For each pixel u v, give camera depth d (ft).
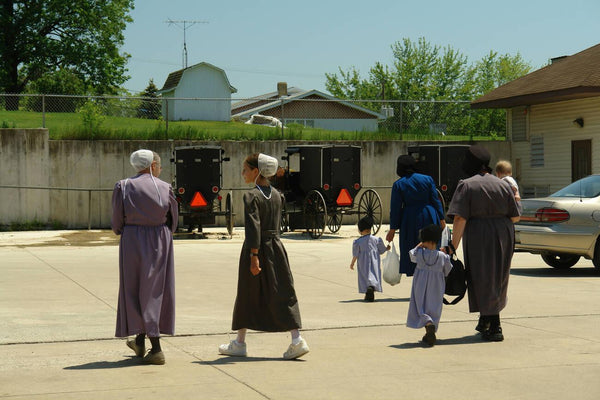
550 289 37.06
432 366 20.81
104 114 86.33
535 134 95.04
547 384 18.74
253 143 87.15
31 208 80.53
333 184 71.67
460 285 24.08
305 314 29.84
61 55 169.68
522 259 52.80
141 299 21.02
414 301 24.41
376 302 33.19
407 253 33.63
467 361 21.44
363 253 33.68
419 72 290.56
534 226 43.32
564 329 26.48
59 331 26.00
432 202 33.83
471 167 25.30
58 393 17.75
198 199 70.59
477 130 103.35
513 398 17.44
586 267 47.60
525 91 90.17
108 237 71.15
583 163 87.30
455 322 28.17
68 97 85.61
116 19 178.09
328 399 17.29
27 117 86.38
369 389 18.24
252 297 21.61
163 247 21.42
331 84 295.07
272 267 21.45
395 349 23.22
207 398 17.33
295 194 74.08
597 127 84.99
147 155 21.81
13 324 27.30
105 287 37.47
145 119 87.66
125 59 181.78
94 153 82.53
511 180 37.32
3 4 166.40
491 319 24.70
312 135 92.79
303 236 73.72
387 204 92.89
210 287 38.06
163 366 20.89
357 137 94.63
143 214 21.15
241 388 18.30
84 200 82.28
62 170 81.56
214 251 58.59
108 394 17.66
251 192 21.47
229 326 27.22
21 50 167.94
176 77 207.92
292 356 21.68
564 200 43.01
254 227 21.15
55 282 39.37
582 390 18.13
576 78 83.97
